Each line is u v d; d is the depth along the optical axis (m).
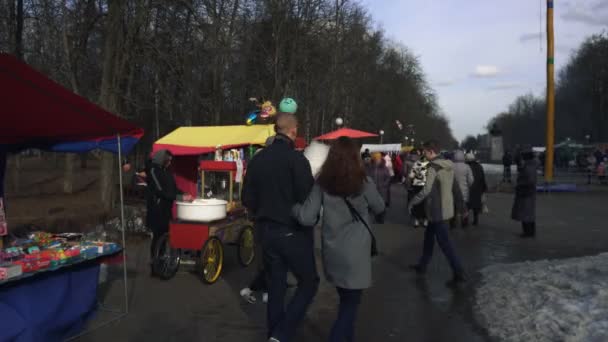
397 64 51.94
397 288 5.88
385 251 8.20
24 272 3.69
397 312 4.98
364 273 3.55
